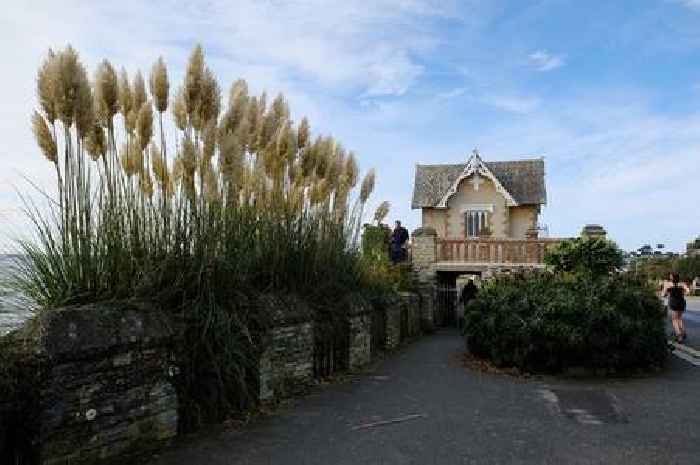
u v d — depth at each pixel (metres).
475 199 29.94
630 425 6.79
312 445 5.79
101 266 5.39
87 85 5.28
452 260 22.69
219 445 5.68
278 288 8.08
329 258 9.25
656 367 10.65
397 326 14.42
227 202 6.86
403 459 5.47
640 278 13.40
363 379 9.40
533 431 6.50
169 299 5.97
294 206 8.56
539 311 10.53
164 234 6.04
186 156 6.20
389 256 21.00
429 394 8.35
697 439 6.25
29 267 5.23
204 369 6.11
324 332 9.09
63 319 4.65
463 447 5.88
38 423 4.36
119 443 5.03
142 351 5.31
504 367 10.72
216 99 6.56
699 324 19.84
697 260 47.81
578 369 10.12
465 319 12.53
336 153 9.16
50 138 5.14
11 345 4.46
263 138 7.70
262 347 7.00
